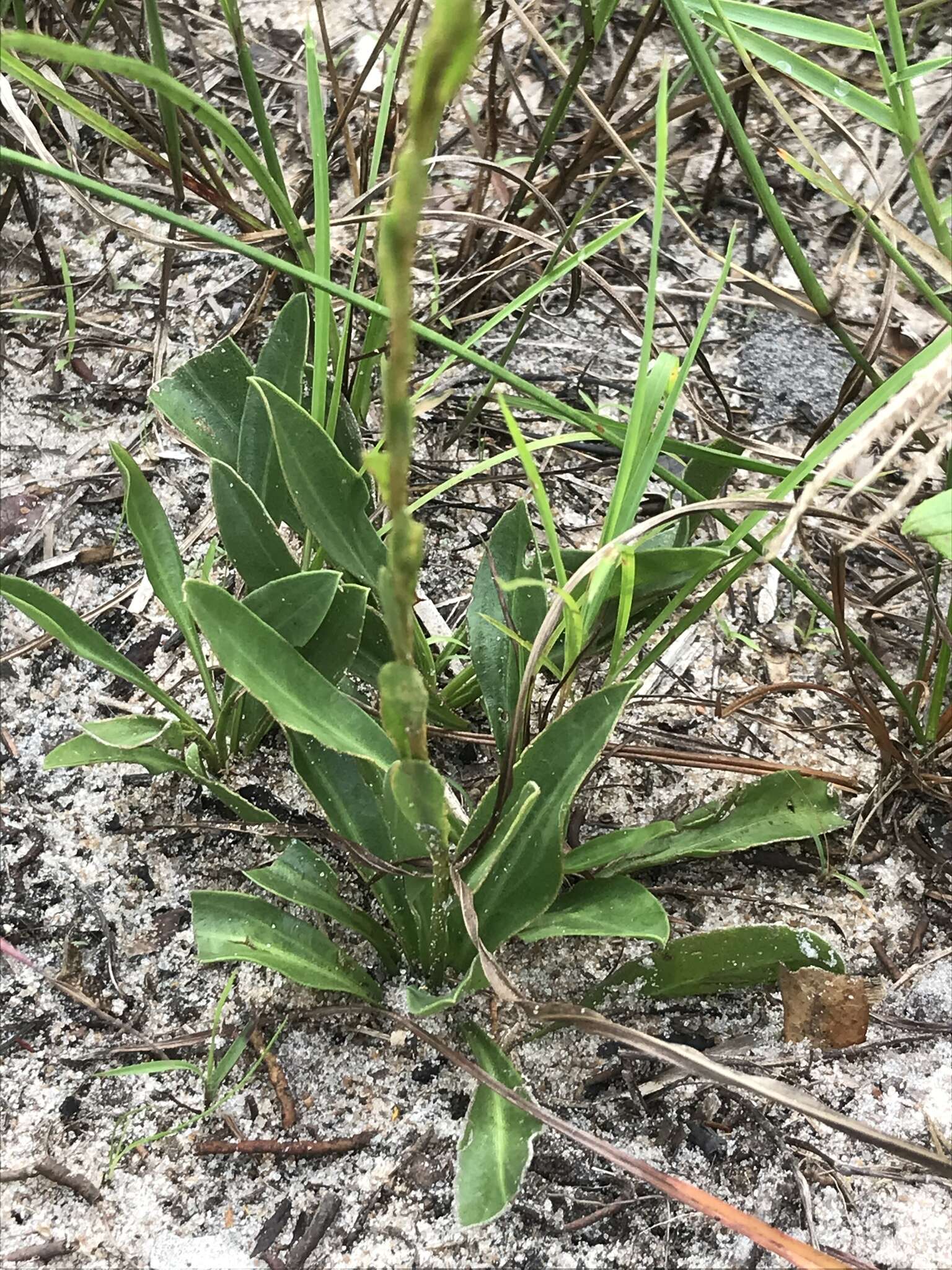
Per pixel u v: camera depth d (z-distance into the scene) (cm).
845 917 36
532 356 50
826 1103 32
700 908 36
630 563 28
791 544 44
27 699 40
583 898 31
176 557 34
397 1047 33
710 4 30
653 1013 34
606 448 47
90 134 55
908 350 50
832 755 40
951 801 38
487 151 48
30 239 53
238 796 34
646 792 38
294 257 45
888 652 42
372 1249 30
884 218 32
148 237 42
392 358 13
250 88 37
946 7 59
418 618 41
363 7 62
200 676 40
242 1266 29
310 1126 31
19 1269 29
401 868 29
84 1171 31
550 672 40
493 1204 26
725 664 42
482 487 46
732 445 37
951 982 35
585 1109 32
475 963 28
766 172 57
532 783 26
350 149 44
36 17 51
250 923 30
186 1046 33
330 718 28
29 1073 32
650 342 28
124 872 36
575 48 60
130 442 47
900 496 23
